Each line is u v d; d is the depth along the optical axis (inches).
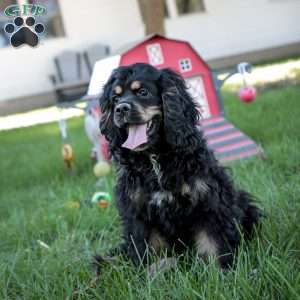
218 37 239.3
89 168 89.3
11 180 94.7
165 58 75.5
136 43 74.9
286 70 178.1
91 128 82.6
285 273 36.4
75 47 225.6
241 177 64.9
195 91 77.8
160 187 43.4
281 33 242.5
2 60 219.9
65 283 41.5
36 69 222.8
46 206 68.7
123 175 46.0
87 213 61.4
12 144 135.8
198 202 43.2
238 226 45.0
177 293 36.5
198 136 45.1
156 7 159.3
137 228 45.2
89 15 225.5
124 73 46.9
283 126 93.0
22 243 55.7
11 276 45.9
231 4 238.1
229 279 38.0
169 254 46.1
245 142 77.1
